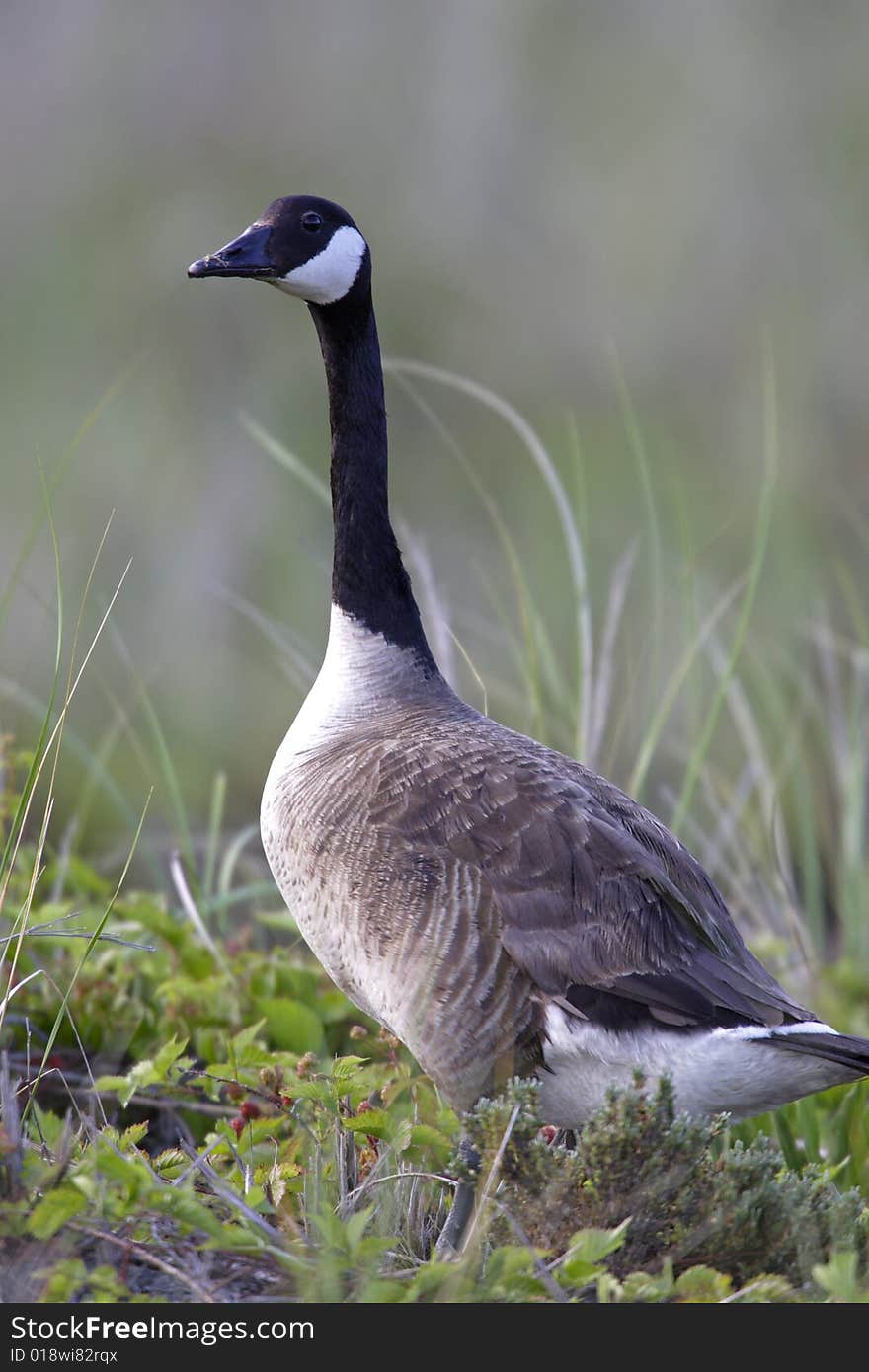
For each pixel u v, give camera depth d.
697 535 23.23
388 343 27.08
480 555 23.98
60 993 10.77
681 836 14.91
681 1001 8.72
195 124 28.84
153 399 25.89
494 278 27.97
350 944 9.20
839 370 26.38
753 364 26.23
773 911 14.09
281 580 23.69
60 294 27.12
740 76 28.25
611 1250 7.26
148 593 23.73
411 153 28.94
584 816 9.12
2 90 29.55
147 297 26.88
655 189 27.78
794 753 15.20
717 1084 8.66
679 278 27.27
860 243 27.27
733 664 12.77
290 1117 9.15
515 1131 7.83
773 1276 7.44
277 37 29.64
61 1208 6.89
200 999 11.11
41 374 26.53
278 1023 10.98
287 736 10.42
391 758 9.35
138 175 28.34
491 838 8.93
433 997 8.86
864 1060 8.26
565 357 27.06
